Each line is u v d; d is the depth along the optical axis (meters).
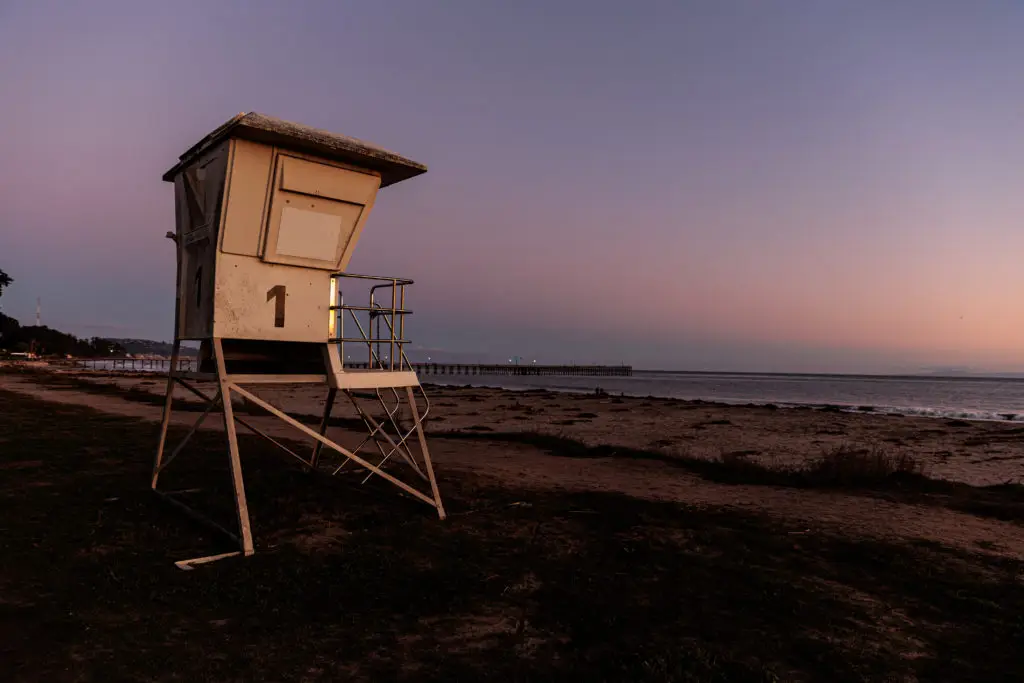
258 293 6.27
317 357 8.45
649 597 4.99
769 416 31.25
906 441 21.05
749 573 5.65
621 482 10.75
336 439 14.73
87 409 19.66
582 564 5.73
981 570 6.04
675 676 3.64
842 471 11.73
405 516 7.11
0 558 5.05
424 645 3.98
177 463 9.74
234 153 5.89
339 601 4.61
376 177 6.88
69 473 8.67
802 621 4.67
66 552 5.31
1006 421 33.44
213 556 5.43
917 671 3.95
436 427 21.81
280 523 6.56
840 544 6.83
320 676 3.52
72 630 3.90
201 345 7.59
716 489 10.46
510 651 3.94
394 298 7.40
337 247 6.75
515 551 6.03
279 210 6.23
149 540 5.82
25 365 96.12
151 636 3.89
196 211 6.63
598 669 3.73
